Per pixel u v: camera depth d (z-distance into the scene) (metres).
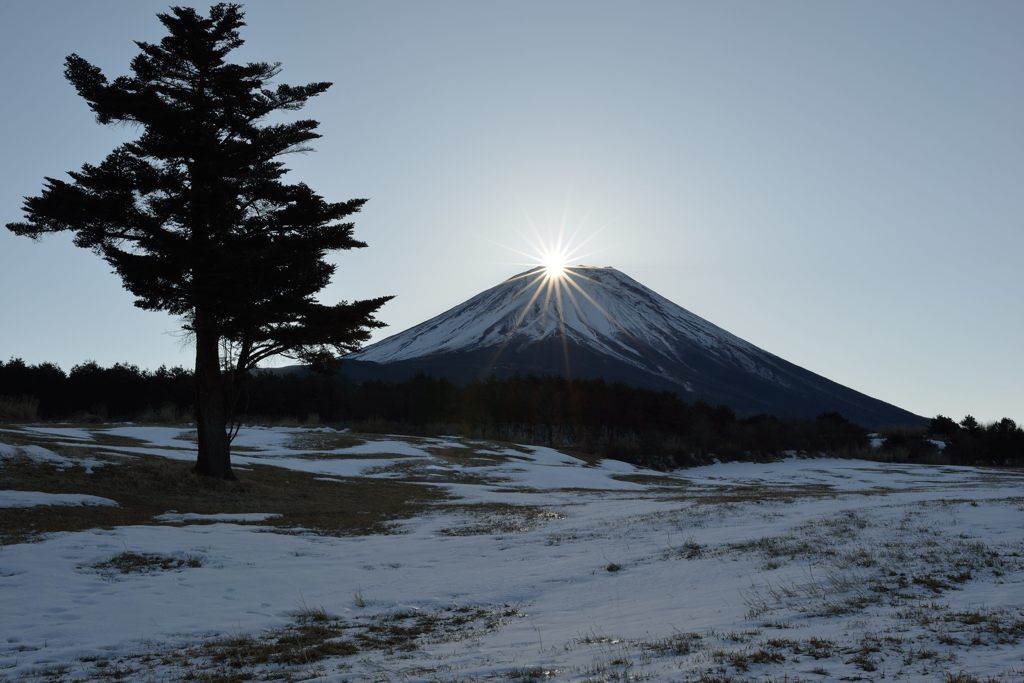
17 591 14.33
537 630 11.61
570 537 21.50
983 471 92.69
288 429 69.38
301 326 32.66
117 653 11.13
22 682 9.67
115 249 29.48
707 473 93.75
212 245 30.52
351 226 32.66
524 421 108.75
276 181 32.53
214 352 32.75
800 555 15.80
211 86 32.84
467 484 46.53
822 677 7.70
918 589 12.32
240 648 11.15
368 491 37.66
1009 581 12.47
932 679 7.39
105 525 21.58
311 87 34.25
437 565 18.20
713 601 12.76
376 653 10.63
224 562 17.89
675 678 7.87
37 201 28.64
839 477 78.38
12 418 60.53
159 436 54.78
